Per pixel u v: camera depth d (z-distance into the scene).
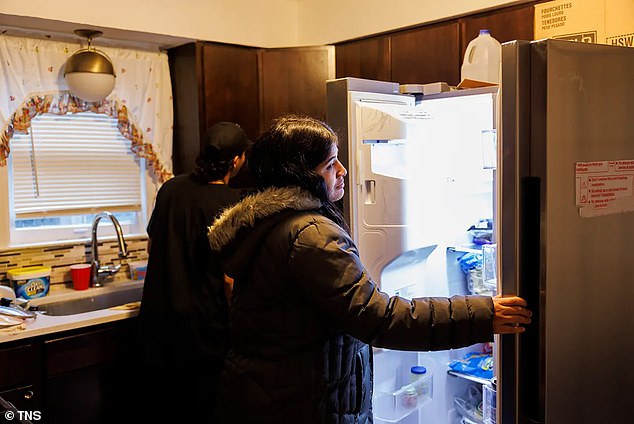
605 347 1.53
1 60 2.45
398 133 1.79
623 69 1.50
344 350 1.40
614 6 1.99
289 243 1.33
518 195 1.34
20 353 2.00
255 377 1.39
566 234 1.39
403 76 2.62
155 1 2.57
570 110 1.37
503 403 1.40
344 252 1.31
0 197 2.54
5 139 2.46
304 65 2.84
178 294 2.09
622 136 1.51
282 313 1.36
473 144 1.79
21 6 2.25
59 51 2.58
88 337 2.18
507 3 2.24
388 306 1.29
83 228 2.79
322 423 1.37
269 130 1.41
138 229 2.97
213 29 2.77
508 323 1.32
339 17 2.89
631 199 1.55
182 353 2.11
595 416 1.53
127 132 2.78
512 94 1.32
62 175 2.72
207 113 2.76
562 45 1.34
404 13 2.59
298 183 1.37
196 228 2.09
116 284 2.72
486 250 1.65
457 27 2.41
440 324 1.27
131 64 2.77
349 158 1.67
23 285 2.46
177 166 2.95
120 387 2.28
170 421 2.21
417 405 1.90
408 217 1.84
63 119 2.70
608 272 1.51
